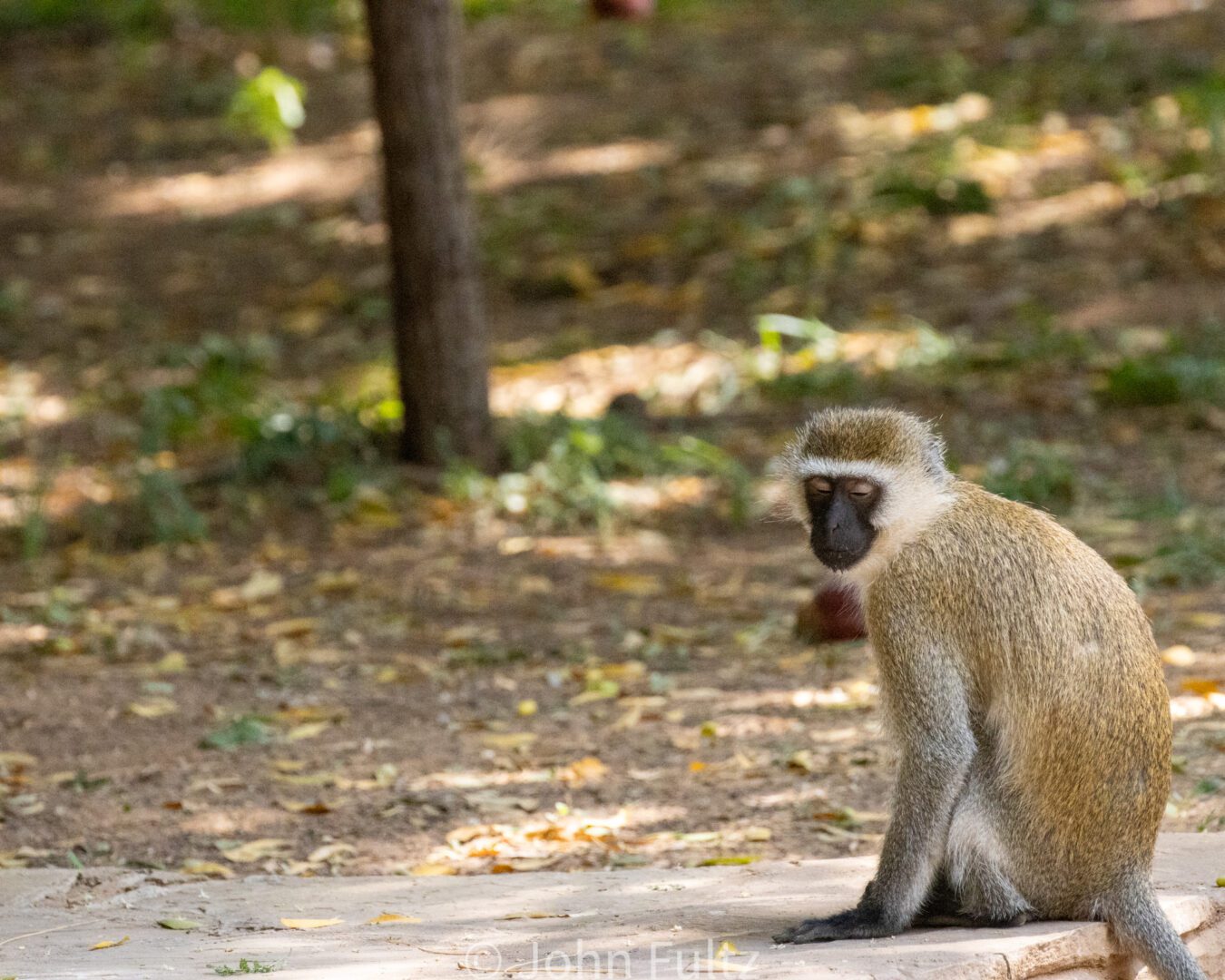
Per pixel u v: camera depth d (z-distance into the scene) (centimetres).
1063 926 627
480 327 1485
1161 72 2281
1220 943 663
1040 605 629
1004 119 2212
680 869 759
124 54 2880
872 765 920
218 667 1120
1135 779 624
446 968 598
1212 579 1197
